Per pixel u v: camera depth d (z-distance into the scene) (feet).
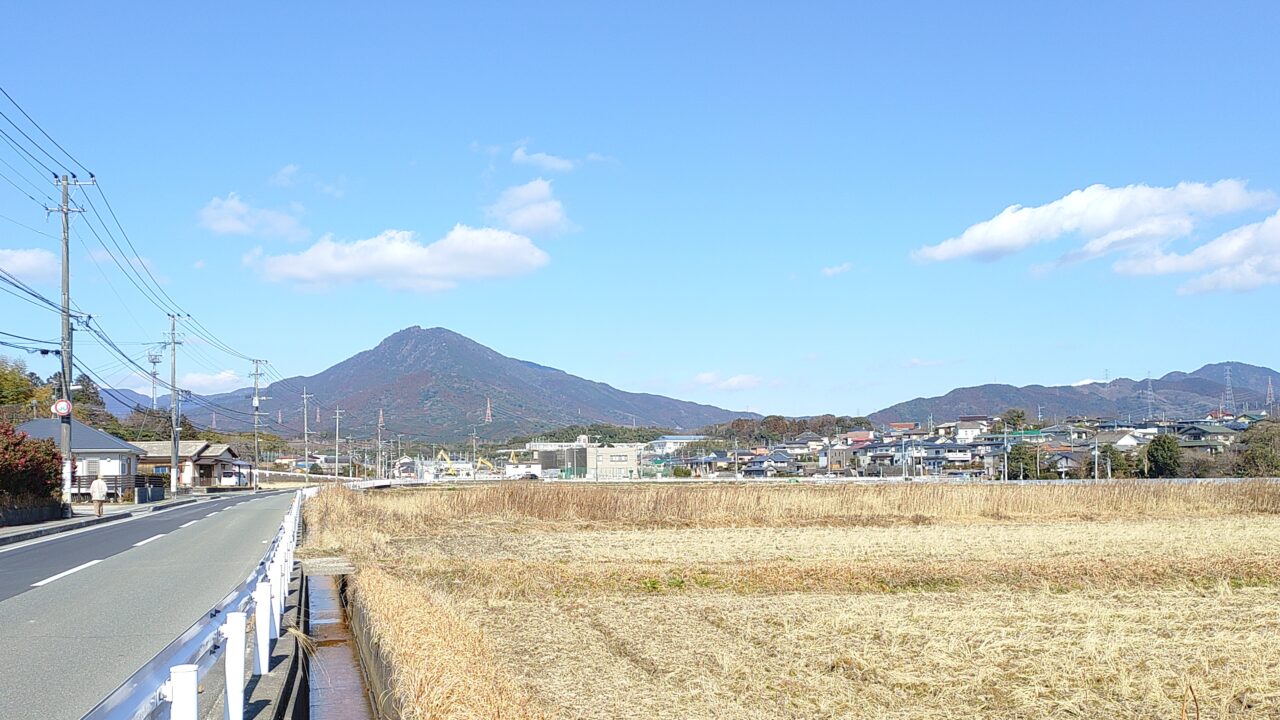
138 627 32.71
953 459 367.25
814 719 28.63
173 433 179.83
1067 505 132.57
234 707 18.33
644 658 36.65
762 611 47.26
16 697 22.72
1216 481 145.28
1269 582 62.34
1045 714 29.76
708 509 126.21
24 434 94.63
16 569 51.47
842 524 114.62
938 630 42.01
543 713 23.29
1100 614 46.19
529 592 55.93
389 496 156.25
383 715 23.52
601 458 394.11
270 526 88.07
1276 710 30.30
